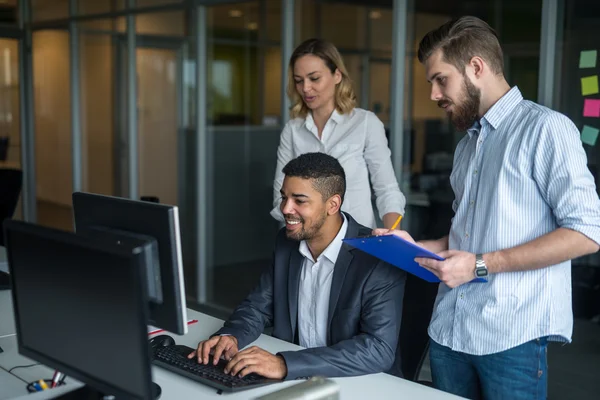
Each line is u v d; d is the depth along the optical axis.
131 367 1.50
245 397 1.89
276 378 2.00
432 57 2.04
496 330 2.01
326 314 2.33
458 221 2.18
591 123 3.45
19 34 7.62
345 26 5.93
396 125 4.12
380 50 5.88
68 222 7.34
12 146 7.79
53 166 7.48
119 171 6.58
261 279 2.56
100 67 6.61
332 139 3.20
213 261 5.55
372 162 3.15
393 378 2.06
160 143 5.88
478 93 2.03
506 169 2.00
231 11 5.16
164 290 1.87
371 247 1.99
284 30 4.80
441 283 2.21
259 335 2.43
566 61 3.52
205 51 5.36
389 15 5.76
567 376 3.73
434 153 5.30
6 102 7.70
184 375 2.04
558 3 3.51
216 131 5.41
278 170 3.39
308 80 3.09
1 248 3.94
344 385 1.99
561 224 1.90
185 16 5.46
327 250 2.29
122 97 6.38
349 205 3.16
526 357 1.99
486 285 2.02
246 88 5.18
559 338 2.04
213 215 5.52
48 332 1.73
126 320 1.48
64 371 1.70
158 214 1.84
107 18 6.38
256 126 5.20
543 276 1.96
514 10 5.34
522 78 4.02
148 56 5.89
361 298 2.24
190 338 2.43
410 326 2.41
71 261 1.60
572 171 1.87
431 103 5.61
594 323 3.70
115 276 1.49
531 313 1.97
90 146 6.91
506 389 2.03
